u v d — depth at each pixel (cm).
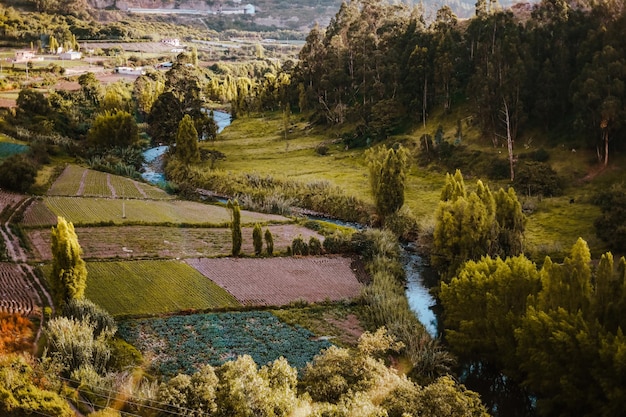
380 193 8031
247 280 5953
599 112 8375
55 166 10069
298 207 9038
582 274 4044
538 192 8400
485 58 11244
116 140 11894
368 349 3650
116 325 4612
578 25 10006
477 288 4556
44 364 3541
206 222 7625
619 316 3878
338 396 3266
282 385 3228
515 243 5975
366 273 6400
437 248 6203
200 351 4466
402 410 3106
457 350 4634
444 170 9975
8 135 11031
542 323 3844
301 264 6494
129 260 6097
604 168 8531
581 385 3678
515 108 9706
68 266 4597
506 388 4544
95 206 7819
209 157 11625
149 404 3253
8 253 5869
